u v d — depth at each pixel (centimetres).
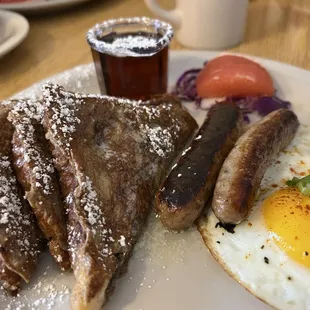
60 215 16
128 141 19
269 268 16
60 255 16
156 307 16
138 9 35
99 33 24
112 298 16
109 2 37
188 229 18
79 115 17
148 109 20
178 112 22
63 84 26
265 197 19
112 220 16
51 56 30
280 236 17
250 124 24
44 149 17
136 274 17
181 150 21
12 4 33
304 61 29
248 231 17
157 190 19
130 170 18
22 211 17
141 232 18
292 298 16
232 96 25
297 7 35
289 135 21
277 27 33
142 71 24
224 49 30
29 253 16
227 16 29
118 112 19
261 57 28
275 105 24
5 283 16
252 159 18
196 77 27
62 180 17
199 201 17
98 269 15
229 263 17
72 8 35
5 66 29
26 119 17
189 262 17
